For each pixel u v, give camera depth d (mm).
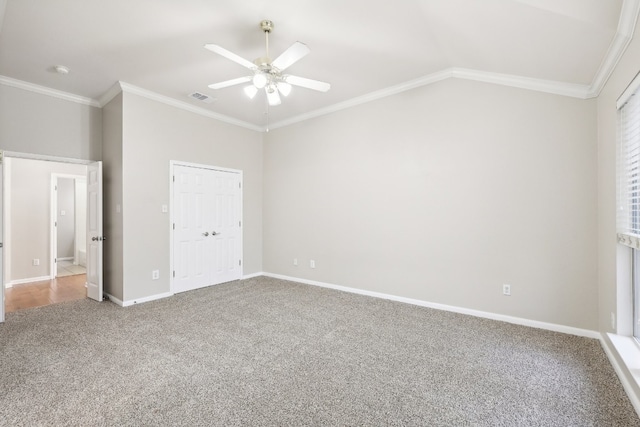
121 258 3771
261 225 5527
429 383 2057
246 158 5262
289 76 2508
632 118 2133
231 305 3740
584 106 2793
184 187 4395
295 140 4980
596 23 1995
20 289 4594
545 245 2973
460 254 3424
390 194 3934
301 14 2367
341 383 2055
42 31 2594
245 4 2252
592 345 2609
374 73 3459
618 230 2314
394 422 1678
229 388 1991
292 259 5051
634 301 2277
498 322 3145
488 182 3250
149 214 3994
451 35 2588
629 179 2203
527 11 2076
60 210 7438
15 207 4887
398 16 2365
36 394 1913
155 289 4043
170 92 3961
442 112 3514
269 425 1651
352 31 2596
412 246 3760
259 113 4785
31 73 3371
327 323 3135
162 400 1862
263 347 2586
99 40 2738
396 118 3865
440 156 3539
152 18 2426
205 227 4660
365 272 4180
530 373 2176
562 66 2609
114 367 2248
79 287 4711
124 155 3756
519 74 2986
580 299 2822
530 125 3031
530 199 3037
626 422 1675
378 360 2367
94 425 1646
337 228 4469
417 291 3727
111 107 3951
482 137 3277
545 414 1743
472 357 2412
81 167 5594
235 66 3244
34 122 3658
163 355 2438
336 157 4457
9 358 2383
